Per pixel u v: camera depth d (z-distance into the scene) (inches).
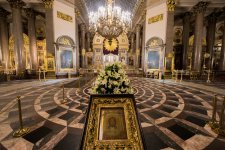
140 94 231.3
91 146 53.7
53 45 460.4
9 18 650.8
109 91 98.3
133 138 57.1
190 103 182.4
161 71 482.9
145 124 121.3
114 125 63.1
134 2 755.4
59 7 476.4
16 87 293.6
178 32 715.4
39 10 566.9
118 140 56.6
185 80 445.4
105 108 70.9
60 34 486.3
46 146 90.1
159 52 500.7
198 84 350.6
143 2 592.4
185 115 141.9
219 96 221.0
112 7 434.3
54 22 462.3
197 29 492.7
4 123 122.9
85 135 57.0
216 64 700.0
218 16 591.5
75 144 92.4
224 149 88.4
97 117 65.8
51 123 122.9
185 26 588.1
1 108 160.6
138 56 757.3
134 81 407.5
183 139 99.1
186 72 482.3
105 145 54.7
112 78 100.7
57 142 94.6
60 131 109.2
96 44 899.4
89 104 72.1
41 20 667.4
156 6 506.6
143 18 578.2
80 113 145.7
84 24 754.8
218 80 442.9
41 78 464.1
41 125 119.1
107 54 907.4
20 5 459.8
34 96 215.6
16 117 135.6
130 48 1018.1
